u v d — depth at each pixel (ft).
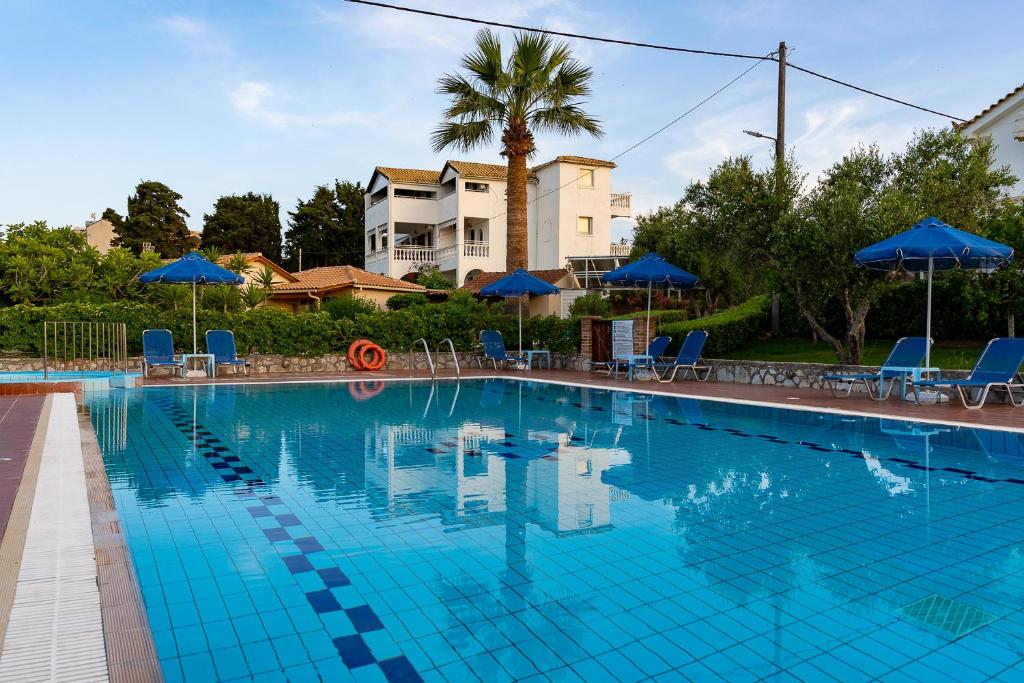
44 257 66.54
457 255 118.32
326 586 11.23
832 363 41.52
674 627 9.80
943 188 39.63
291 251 182.80
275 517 15.12
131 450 22.89
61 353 46.91
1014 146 61.41
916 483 18.62
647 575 11.82
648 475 19.61
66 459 18.26
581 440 25.39
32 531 12.11
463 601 10.67
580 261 106.83
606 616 10.18
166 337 46.44
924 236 30.50
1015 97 60.08
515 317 62.64
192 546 13.12
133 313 48.73
